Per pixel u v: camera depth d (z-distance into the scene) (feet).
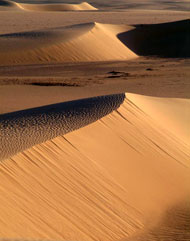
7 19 316.19
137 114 73.05
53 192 44.98
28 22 302.86
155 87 136.05
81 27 220.84
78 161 52.26
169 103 90.17
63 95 119.65
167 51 221.87
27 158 47.67
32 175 45.50
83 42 200.64
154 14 358.43
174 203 54.19
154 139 67.51
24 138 55.47
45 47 190.80
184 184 59.72
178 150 68.33
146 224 47.73
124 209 48.42
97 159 54.85
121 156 58.85
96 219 44.52
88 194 47.60
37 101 110.32
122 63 185.88
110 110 70.54
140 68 171.32
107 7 475.31
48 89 128.26
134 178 55.62
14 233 36.83
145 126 70.03
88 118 66.54
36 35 204.54
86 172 50.96
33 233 38.19
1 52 184.03
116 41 216.33
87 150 55.47
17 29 266.98
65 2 513.86
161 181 58.08
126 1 515.09
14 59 182.09
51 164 48.93
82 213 44.42
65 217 42.47
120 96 77.56
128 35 232.53
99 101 75.87
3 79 142.00
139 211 49.52
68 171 49.37
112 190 50.57
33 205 41.63
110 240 42.57
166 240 43.52
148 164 60.29
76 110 71.15
